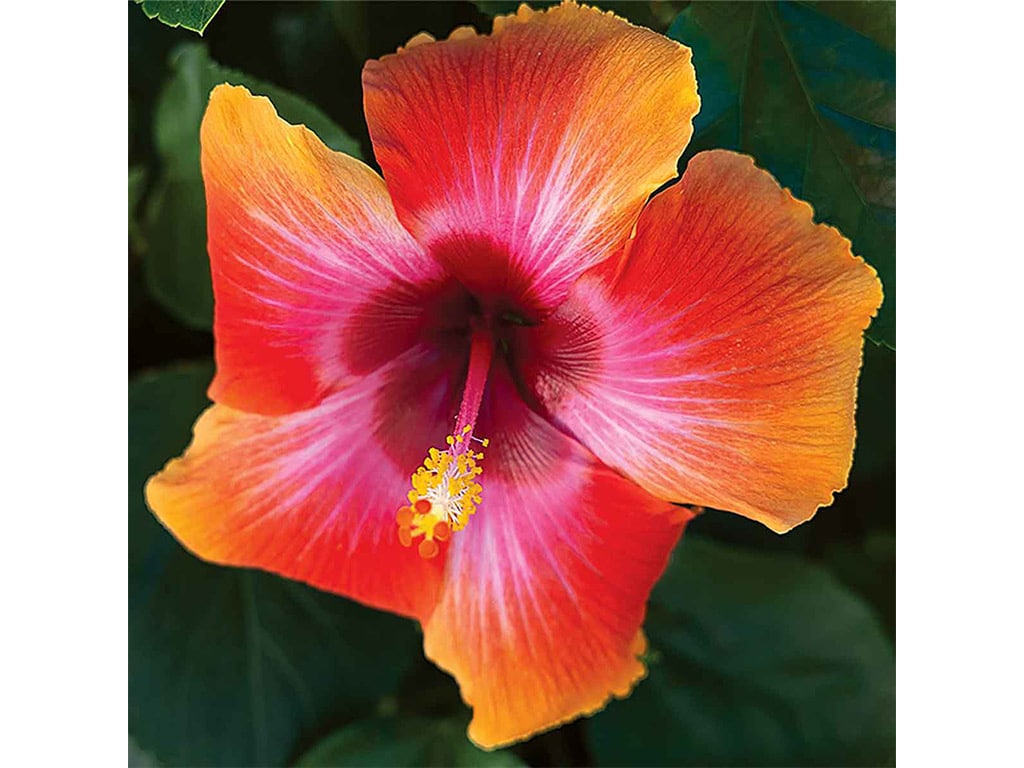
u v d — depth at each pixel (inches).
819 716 16.7
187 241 15.6
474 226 12.0
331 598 16.3
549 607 13.0
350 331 12.8
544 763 17.1
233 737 16.0
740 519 17.0
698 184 11.2
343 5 14.3
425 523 12.4
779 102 12.7
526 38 11.3
